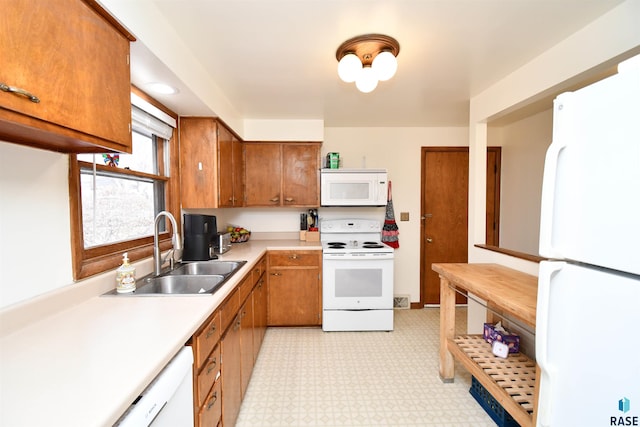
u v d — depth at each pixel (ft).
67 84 2.58
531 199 9.71
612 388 2.14
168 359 2.58
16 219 3.12
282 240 10.63
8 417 1.77
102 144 3.09
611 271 2.22
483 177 7.45
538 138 9.41
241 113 8.94
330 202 9.59
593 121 2.25
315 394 5.96
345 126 10.78
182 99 5.73
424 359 7.37
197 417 3.36
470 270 5.94
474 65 5.84
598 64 4.38
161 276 5.16
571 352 2.45
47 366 2.33
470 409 5.53
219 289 4.34
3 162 3.00
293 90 7.11
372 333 8.89
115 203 4.95
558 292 2.55
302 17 4.27
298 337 8.61
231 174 8.25
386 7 4.06
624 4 4.02
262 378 6.52
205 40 4.87
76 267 3.82
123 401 1.96
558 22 4.45
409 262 11.20
